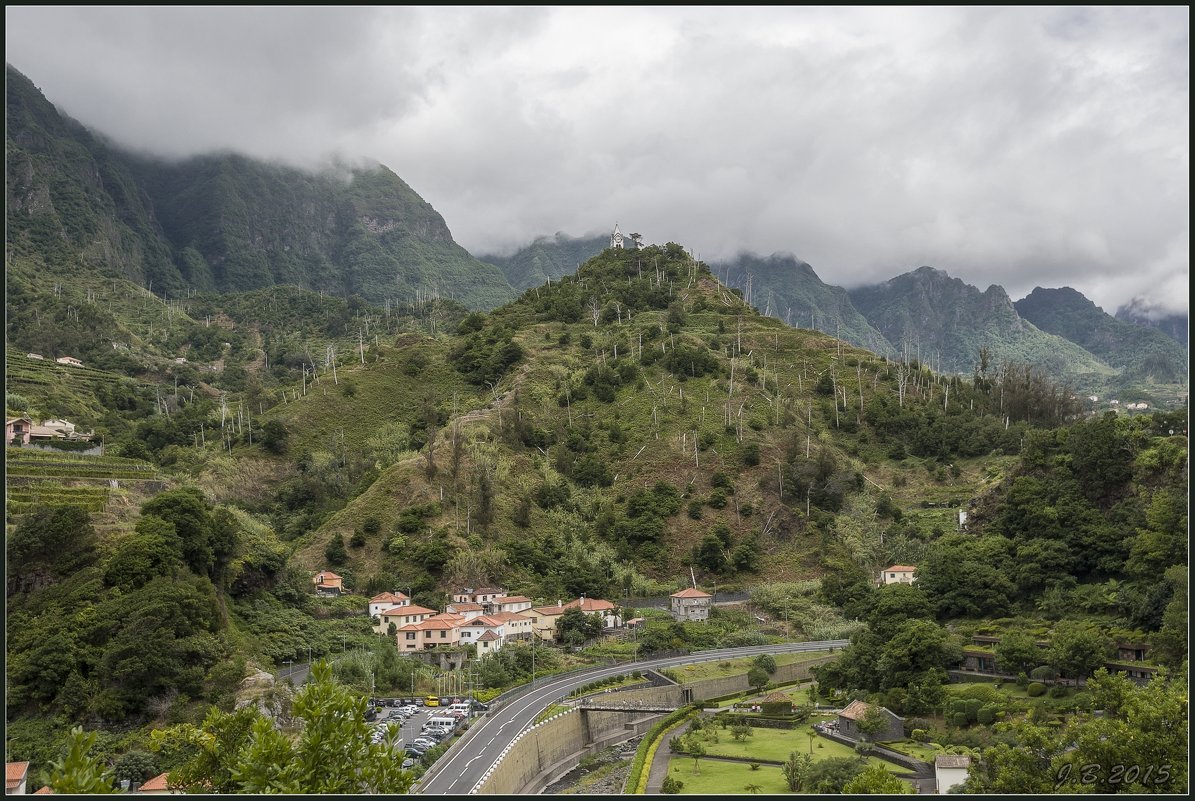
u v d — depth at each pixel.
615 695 129.50
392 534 183.12
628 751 118.62
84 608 99.69
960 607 142.62
